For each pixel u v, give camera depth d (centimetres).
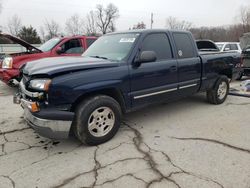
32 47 754
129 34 435
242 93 693
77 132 346
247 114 509
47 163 317
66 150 352
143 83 407
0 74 725
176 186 267
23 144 373
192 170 297
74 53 815
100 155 336
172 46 460
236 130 421
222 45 1270
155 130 424
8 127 443
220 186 266
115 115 376
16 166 311
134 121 470
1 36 711
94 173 294
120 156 333
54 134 326
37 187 269
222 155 333
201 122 462
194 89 512
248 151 344
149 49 422
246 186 267
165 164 311
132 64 391
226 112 523
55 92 318
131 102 399
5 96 696
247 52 927
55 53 771
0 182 278
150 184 271
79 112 339
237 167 303
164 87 441
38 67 345
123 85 378
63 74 327
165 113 517
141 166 307
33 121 326
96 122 357
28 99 343
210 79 543
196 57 505
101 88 352
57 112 320
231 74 617
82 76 335
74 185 272
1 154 342
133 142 376
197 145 364
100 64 358
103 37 491
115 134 390
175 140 382
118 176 287
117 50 415
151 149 352
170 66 445
